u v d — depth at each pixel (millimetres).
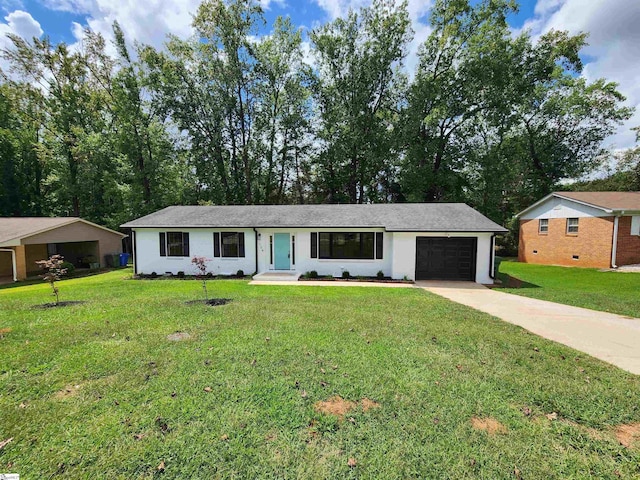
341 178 27141
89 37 23031
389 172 25734
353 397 3633
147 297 9375
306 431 3049
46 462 2656
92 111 25000
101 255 21359
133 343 5262
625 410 3451
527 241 20609
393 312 7461
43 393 3713
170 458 2699
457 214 14492
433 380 4039
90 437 2951
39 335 5684
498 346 5262
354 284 12484
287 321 6594
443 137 24625
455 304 8531
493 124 22406
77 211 26859
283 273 14320
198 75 25281
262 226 14266
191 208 17688
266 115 26469
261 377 4086
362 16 23375
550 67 22734
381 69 23734
